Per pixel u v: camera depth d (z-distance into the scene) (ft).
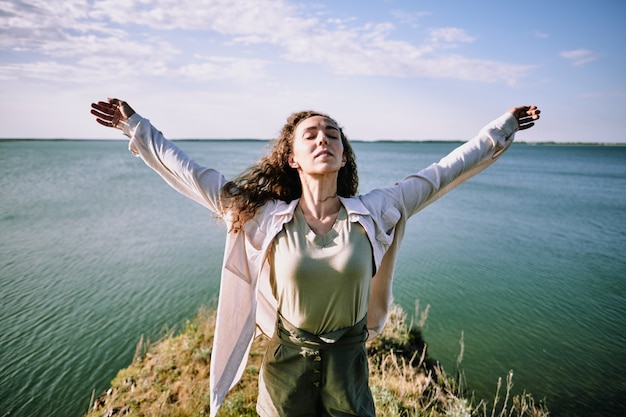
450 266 42.11
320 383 5.59
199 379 15.05
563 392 19.95
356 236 5.52
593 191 129.90
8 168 173.88
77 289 32.65
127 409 13.66
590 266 43.96
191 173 6.15
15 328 25.41
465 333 25.93
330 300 5.34
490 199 104.94
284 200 6.51
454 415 13.29
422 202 6.52
